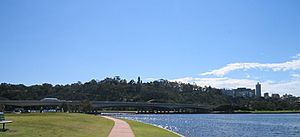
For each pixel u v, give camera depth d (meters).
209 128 82.38
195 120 132.25
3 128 30.22
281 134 67.69
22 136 27.05
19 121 38.00
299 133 70.25
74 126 40.28
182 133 64.44
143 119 129.62
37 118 47.00
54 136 29.03
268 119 145.88
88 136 32.34
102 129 42.50
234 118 158.62
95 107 178.12
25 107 174.62
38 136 27.97
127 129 43.94
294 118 157.62
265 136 63.41
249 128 84.75
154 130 48.75
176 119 141.00
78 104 162.88
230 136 61.66
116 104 187.50
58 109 170.62
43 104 159.25
